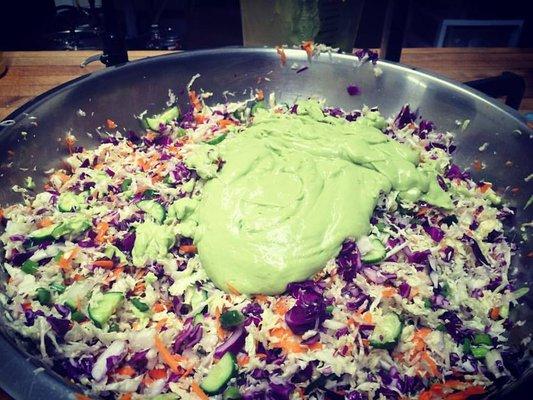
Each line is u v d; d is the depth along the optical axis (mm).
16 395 283
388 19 628
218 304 412
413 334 407
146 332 397
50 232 465
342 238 434
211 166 488
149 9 1032
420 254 449
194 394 366
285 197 448
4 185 472
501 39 999
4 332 331
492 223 492
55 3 1063
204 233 445
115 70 573
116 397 368
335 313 406
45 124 518
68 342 394
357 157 500
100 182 527
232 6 1011
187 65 614
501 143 517
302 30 646
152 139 601
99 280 431
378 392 378
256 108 630
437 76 569
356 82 620
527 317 415
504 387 315
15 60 801
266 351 391
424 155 548
